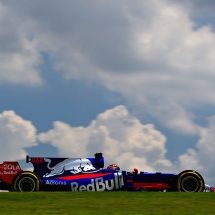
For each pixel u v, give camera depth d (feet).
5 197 89.51
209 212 76.54
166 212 76.23
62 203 83.56
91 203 83.56
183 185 112.47
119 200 86.43
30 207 79.77
